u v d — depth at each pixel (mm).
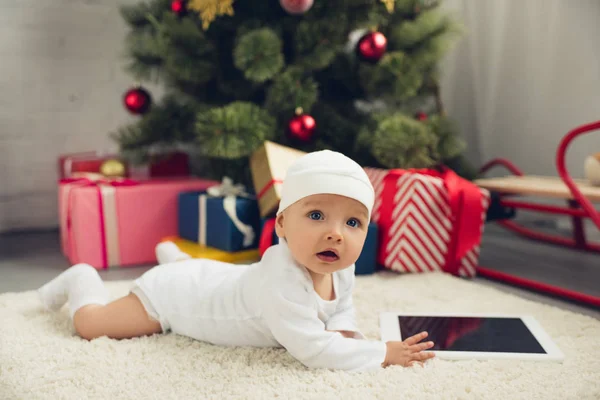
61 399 810
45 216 2168
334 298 982
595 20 1974
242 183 1962
